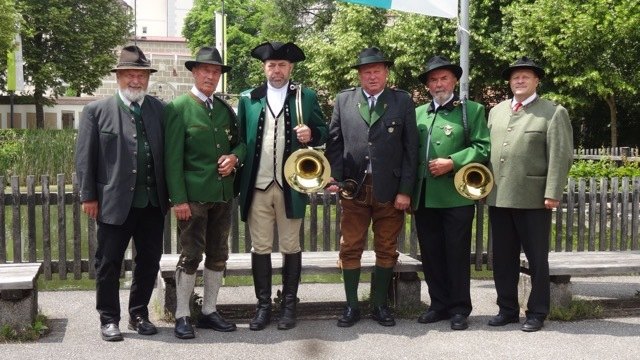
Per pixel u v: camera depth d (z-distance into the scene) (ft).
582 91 70.59
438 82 19.70
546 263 19.08
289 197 18.80
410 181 19.07
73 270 24.73
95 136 17.67
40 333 18.31
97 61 126.82
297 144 18.93
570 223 28.07
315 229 25.77
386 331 18.89
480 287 24.79
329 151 19.75
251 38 171.22
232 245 25.45
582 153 65.00
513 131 19.19
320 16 118.93
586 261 21.26
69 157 67.26
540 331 18.86
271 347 17.40
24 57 119.55
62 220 24.59
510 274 19.63
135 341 17.92
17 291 18.21
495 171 19.34
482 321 20.04
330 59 88.48
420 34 78.74
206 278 19.12
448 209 19.30
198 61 18.07
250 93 19.39
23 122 138.72
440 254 19.92
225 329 18.78
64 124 146.30
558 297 20.62
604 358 16.65
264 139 18.94
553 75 72.13
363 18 86.63
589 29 64.39
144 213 18.28
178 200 17.80
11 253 31.04
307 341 17.92
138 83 17.79
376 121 19.07
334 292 24.14
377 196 18.94
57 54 125.39
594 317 20.36
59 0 123.24
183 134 18.01
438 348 17.39
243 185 19.08
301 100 19.03
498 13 78.59
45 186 24.57
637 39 65.92
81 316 20.57
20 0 118.11
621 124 81.51
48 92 147.13
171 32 248.32
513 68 19.22
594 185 28.43
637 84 68.03
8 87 104.83
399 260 21.09
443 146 19.38
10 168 65.57
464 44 25.72
